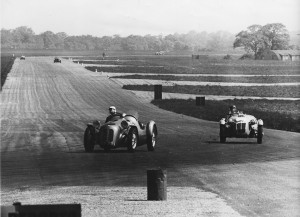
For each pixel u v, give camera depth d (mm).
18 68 184500
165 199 16719
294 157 28391
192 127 49906
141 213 14484
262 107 76875
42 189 19453
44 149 33531
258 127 35531
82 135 43000
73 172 23703
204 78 149750
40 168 25234
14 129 48938
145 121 56469
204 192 18094
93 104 83250
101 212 14641
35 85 119375
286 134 43062
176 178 21516
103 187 19750
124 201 16516
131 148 30578
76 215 7418
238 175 22219
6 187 20078
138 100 90000
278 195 17422
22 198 17438
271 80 147000
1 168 25422
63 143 37000
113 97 95062
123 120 31203
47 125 53156
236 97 98312
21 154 31047
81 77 144875
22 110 73688
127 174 22953
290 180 20812
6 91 105438
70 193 18453
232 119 36438
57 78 140625
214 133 44031
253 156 28922
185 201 16359
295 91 112188
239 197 17078
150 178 16688
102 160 27672
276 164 25672
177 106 76625
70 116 64875
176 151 31391
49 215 7410
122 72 170875
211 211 14719
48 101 88125
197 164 25781
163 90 110125
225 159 27641
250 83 135750
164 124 53062
